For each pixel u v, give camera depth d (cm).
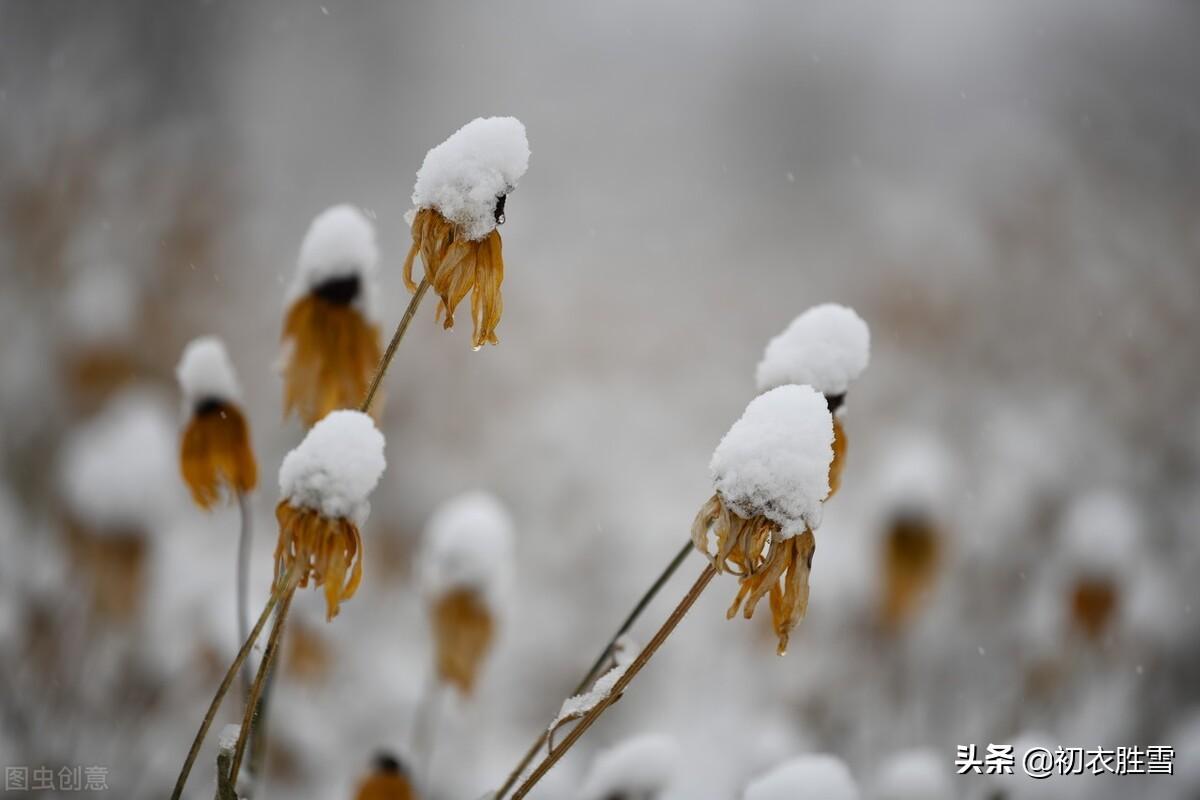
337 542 161
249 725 166
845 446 210
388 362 172
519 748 584
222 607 462
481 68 2780
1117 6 1658
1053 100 1675
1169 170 1391
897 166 2170
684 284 1528
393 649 623
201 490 228
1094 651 473
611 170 2205
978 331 1173
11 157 989
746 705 595
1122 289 1141
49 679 428
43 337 821
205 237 1111
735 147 2398
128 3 1546
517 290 1298
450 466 922
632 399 1158
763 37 2661
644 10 2820
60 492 587
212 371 227
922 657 514
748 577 161
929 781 285
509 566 332
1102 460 904
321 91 2455
